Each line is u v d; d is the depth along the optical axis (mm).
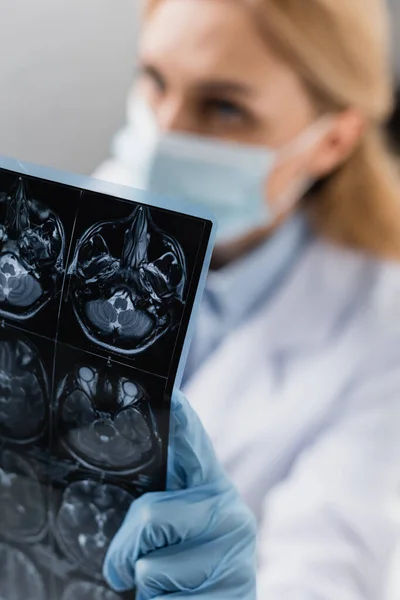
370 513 882
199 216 319
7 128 1256
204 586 427
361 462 978
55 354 384
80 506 420
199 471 410
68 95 1286
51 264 369
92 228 351
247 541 437
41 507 438
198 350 1193
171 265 330
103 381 371
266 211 1167
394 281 1215
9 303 390
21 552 460
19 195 371
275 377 1134
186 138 1116
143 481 398
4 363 408
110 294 352
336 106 1136
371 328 1153
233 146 1104
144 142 1146
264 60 1076
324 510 895
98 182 347
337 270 1244
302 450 1056
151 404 359
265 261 1240
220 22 1065
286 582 798
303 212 1294
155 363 347
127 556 415
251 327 1188
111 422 380
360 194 1258
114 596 436
